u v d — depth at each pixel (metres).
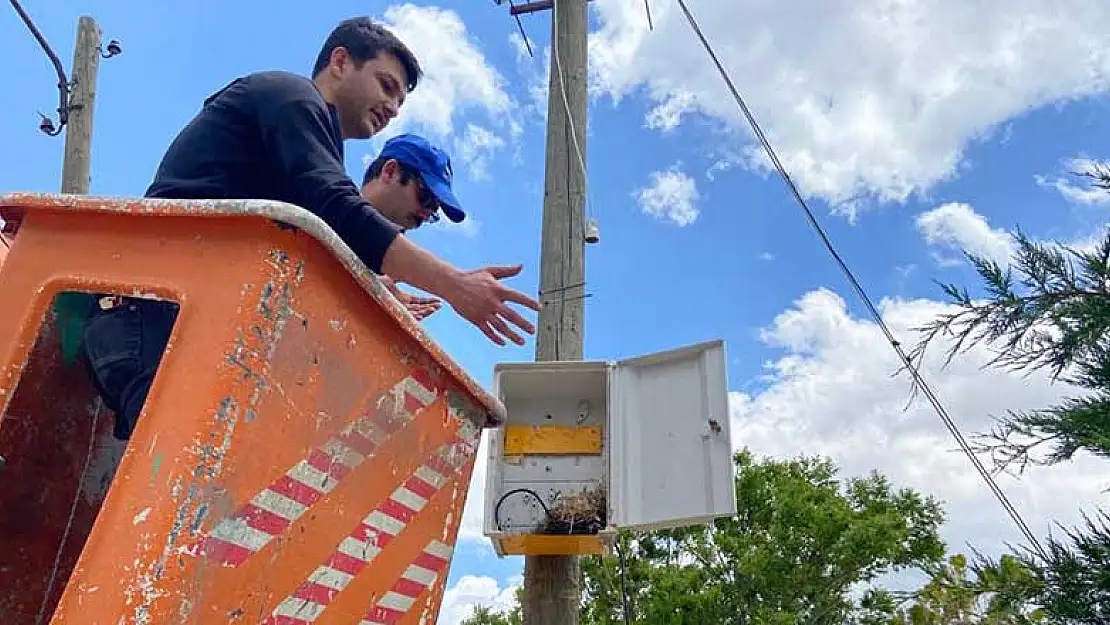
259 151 2.17
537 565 4.81
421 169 2.94
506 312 2.14
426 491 2.03
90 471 2.19
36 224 1.76
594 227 5.80
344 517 1.78
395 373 1.91
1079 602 3.12
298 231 1.61
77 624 1.40
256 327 1.57
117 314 2.05
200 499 1.47
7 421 2.06
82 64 7.83
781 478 17.34
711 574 16.53
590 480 4.31
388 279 2.80
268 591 1.60
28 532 2.12
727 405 3.99
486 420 2.27
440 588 2.11
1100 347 3.31
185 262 1.63
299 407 1.65
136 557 1.42
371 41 2.58
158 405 1.53
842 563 15.98
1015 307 3.38
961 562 3.42
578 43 6.29
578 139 6.03
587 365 4.29
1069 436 3.27
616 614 16.08
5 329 1.71
